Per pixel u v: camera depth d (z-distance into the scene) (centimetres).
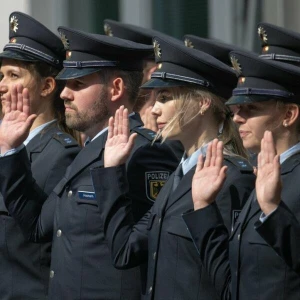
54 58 1390
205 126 1192
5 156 1321
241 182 1154
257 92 1107
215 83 1192
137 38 1498
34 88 1382
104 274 1248
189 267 1148
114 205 1213
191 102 1186
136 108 1391
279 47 1297
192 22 1781
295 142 1106
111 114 1294
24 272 1359
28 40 1388
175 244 1155
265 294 1066
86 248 1254
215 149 1138
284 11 1720
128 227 1213
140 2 1809
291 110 1104
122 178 1217
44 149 1370
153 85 1196
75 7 1844
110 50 1285
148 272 1188
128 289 1249
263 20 1728
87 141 1326
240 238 1096
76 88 1290
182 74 1189
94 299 1250
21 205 1326
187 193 1172
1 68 1398
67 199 1279
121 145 1221
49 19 1844
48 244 1356
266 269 1070
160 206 1189
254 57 1116
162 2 1798
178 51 1194
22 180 1324
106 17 1833
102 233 1248
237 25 1742
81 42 1286
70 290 1260
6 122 1328
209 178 1129
